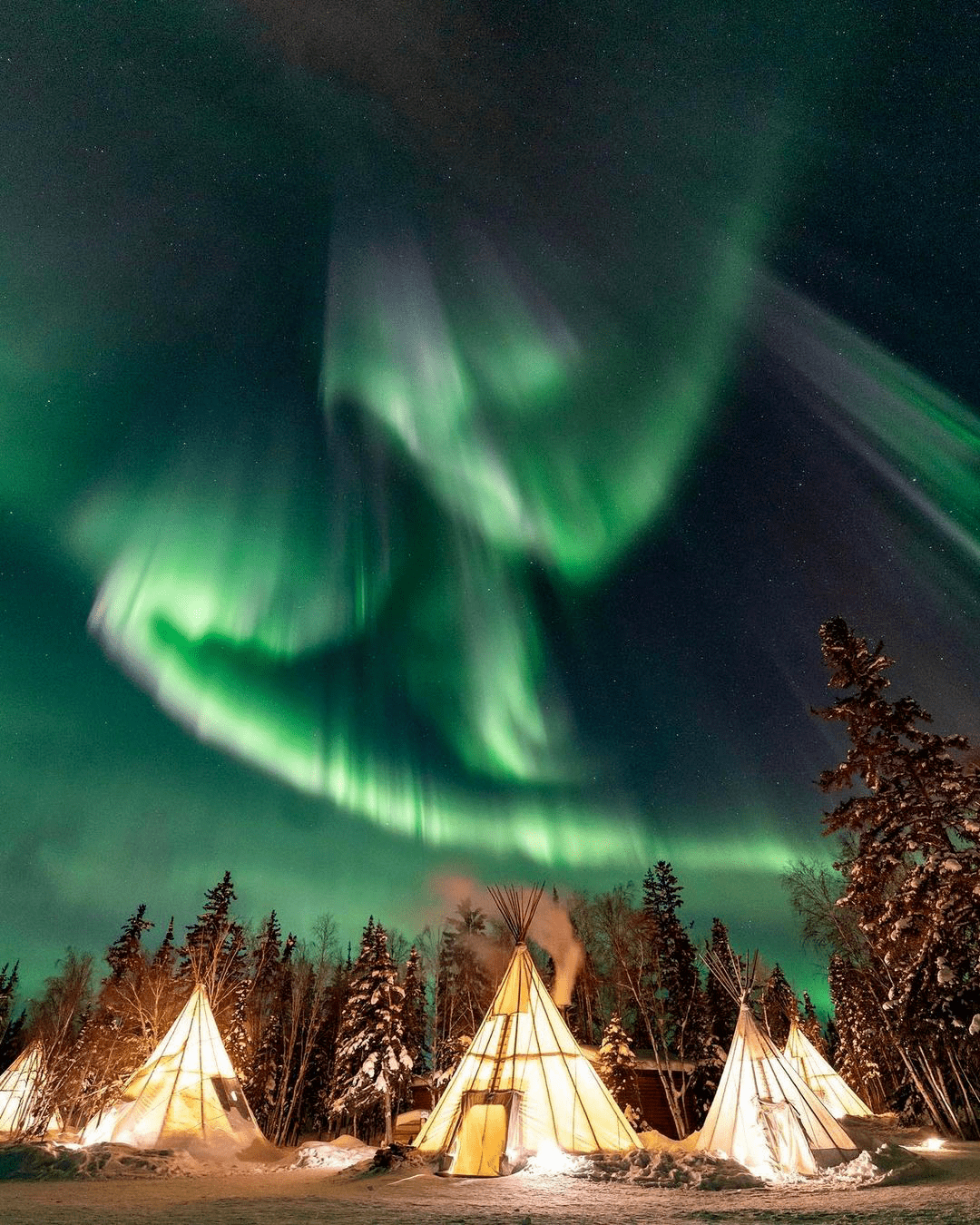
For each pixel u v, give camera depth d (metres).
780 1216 8.68
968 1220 7.76
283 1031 49.25
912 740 22.12
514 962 19.25
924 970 20.12
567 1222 8.28
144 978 40.00
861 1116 28.17
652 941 42.19
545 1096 16.55
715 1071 36.94
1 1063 51.31
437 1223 8.21
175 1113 19.34
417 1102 46.25
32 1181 14.13
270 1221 8.45
